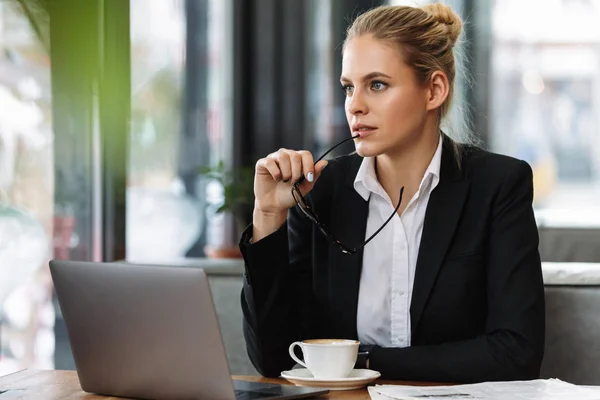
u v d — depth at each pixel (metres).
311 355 1.74
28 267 3.30
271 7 5.89
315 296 2.13
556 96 6.41
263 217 1.98
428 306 2.02
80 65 3.40
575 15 6.39
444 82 2.03
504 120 6.31
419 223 2.10
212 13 5.32
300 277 2.15
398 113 1.98
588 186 6.56
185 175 4.95
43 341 3.34
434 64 2.01
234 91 5.70
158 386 1.55
